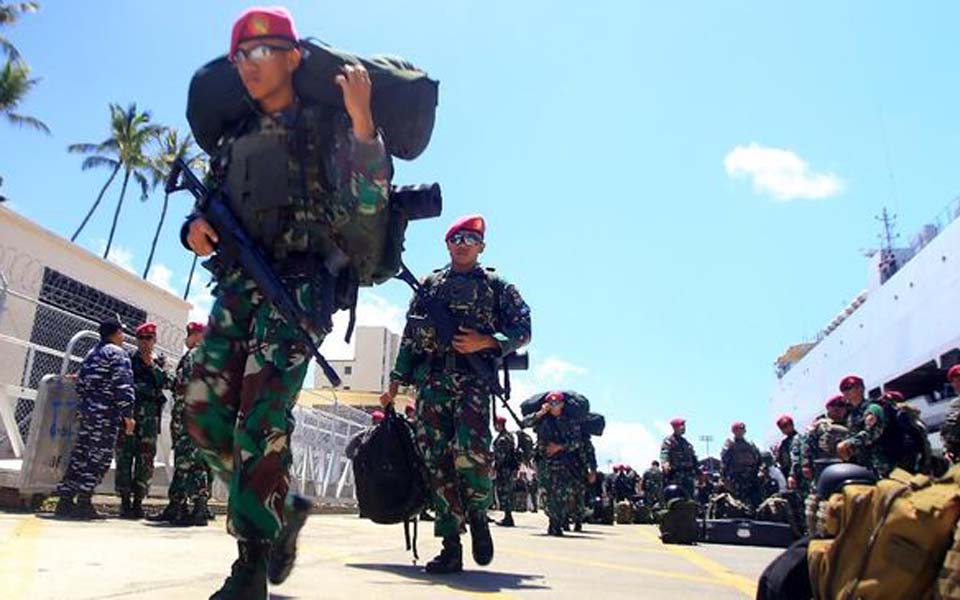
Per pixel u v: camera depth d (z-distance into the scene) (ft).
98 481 22.61
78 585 9.52
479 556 14.84
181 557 13.56
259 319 7.78
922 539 6.98
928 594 6.97
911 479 7.52
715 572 19.07
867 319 119.85
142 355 25.45
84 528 19.10
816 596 7.95
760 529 36.76
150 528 21.26
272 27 7.82
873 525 7.38
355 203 7.74
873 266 120.57
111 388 22.82
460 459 14.75
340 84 7.58
